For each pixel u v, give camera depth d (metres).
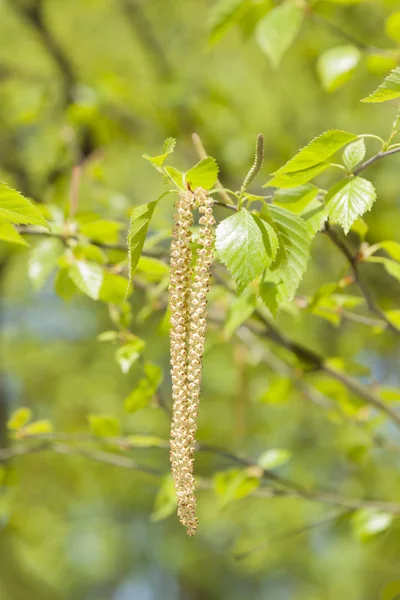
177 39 9.93
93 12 9.60
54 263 3.56
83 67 9.31
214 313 4.30
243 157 6.85
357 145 2.40
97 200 5.25
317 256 7.44
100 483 10.90
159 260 3.54
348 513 4.21
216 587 17.19
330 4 4.77
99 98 6.36
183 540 14.51
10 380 11.87
